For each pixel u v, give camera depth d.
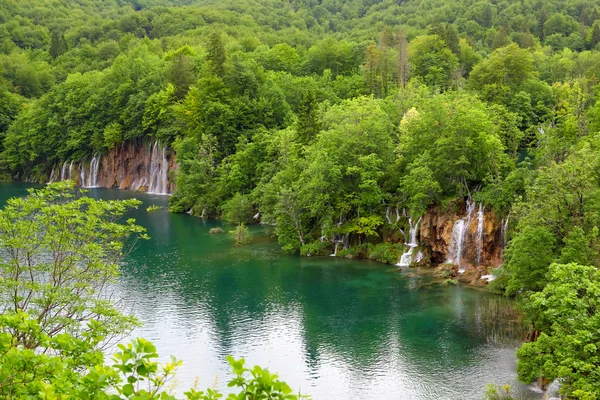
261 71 141.12
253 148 108.69
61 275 32.88
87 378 12.99
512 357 44.19
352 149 80.38
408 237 73.88
